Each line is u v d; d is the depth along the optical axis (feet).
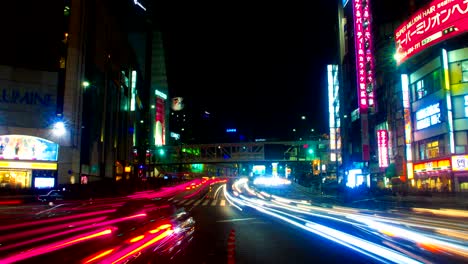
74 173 182.39
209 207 118.21
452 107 149.38
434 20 155.33
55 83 181.27
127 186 173.17
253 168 470.39
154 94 509.35
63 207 105.29
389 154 195.83
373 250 42.04
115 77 262.06
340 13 272.51
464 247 43.42
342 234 55.93
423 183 166.40
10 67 172.96
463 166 143.13
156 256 33.81
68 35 188.14
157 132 501.56
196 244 45.60
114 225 43.50
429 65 162.40
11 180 168.76
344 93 268.00
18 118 172.14
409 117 177.58
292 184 290.76
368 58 215.31
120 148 278.46
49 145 176.96
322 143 293.02
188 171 481.87
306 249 43.19
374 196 163.63
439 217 82.02
